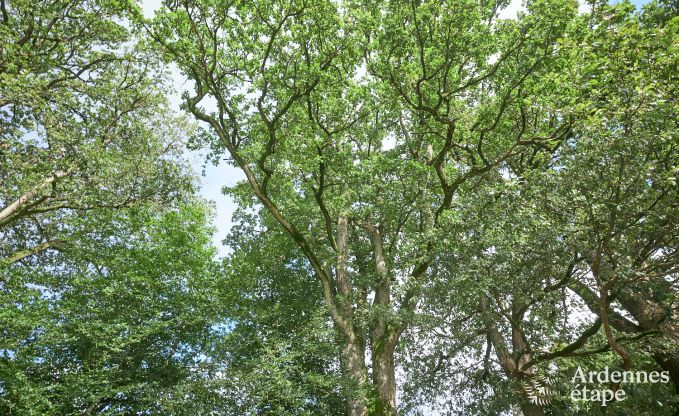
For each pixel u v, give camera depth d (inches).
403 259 679.1
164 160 782.5
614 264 444.8
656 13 597.3
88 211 789.9
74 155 627.8
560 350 531.2
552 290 509.4
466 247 514.9
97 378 707.4
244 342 797.2
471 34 601.3
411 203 679.1
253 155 730.8
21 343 716.7
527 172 478.6
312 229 853.2
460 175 674.8
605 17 453.7
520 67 603.2
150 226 917.2
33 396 639.8
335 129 720.3
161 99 776.3
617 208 411.5
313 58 656.4
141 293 831.1
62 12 656.4
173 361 846.5
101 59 716.0
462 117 660.7
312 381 696.4
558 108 513.3
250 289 919.7
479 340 673.0
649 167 406.3
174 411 706.8
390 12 639.1
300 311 868.0
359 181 709.3
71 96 634.2
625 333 540.4
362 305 673.6
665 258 463.8
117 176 697.0
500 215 488.4
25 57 599.8
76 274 834.8
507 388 615.5
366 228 799.1
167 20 627.8
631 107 428.1
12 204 644.7
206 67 652.7
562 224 456.1
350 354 671.1
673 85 430.6
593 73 471.2
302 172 740.0
